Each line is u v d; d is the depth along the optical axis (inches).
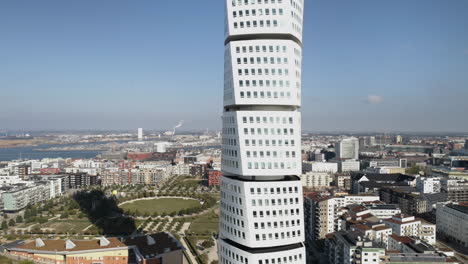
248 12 7815.0
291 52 7795.3
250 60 7795.3
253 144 7790.4
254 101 7805.1
